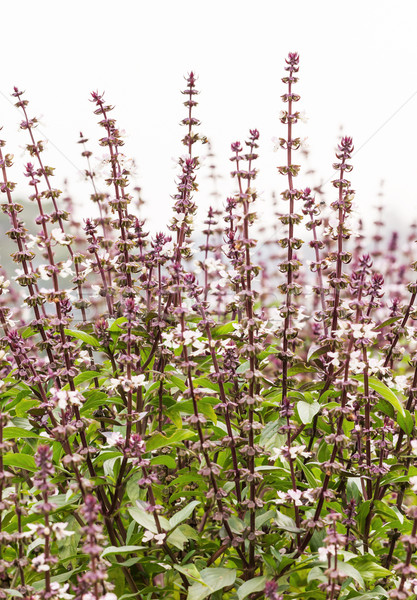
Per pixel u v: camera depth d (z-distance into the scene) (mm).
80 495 1023
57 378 1046
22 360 1045
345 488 1083
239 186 999
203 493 1043
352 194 1039
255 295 1004
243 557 1011
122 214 1089
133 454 972
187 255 1061
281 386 1077
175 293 1052
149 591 1005
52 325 1008
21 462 1009
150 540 1021
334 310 1053
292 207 1025
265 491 1066
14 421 1074
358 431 1062
